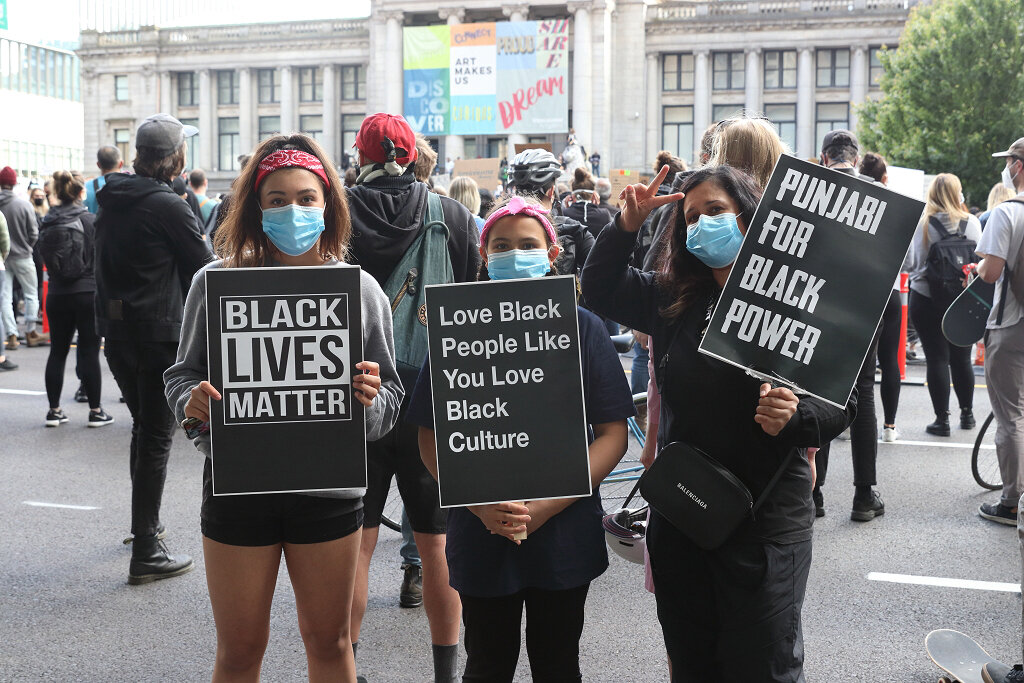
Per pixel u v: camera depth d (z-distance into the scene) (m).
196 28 65.94
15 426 9.27
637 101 59.06
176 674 4.15
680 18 58.50
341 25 63.59
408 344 3.93
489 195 10.75
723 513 2.75
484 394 2.92
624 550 3.74
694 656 2.91
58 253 8.98
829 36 56.97
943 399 8.83
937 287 8.46
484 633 3.04
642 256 5.31
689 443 2.90
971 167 37.00
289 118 65.06
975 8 36.56
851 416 2.85
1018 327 6.04
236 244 3.07
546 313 2.94
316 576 2.96
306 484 2.86
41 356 13.90
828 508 6.59
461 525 3.03
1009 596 5.00
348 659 3.08
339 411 2.88
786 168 2.74
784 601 2.80
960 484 7.19
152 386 5.17
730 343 2.74
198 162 66.75
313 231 3.00
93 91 67.94
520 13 57.78
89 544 5.87
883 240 2.71
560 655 3.02
